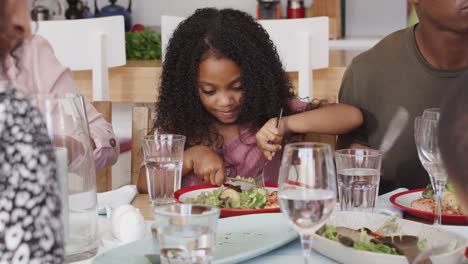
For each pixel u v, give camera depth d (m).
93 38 3.20
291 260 1.20
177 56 1.95
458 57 1.92
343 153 1.49
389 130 2.01
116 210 1.35
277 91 1.96
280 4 4.74
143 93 3.40
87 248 1.25
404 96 1.99
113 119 3.56
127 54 3.83
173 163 1.55
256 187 1.56
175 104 1.97
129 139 3.35
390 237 1.17
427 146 1.38
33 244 0.80
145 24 4.97
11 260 0.80
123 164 3.27
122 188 1.74
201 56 1.87
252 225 1.35
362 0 4.97
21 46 0.92
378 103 2.03
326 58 3.24
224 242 1.26
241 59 1.87
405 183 2.01
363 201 1.45
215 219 1.03
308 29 3.15
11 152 0.80
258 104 1.92
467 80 0.69
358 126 1.99
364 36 4.95
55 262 0.82
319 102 2.05
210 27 1.90
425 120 1.39
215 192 1.53
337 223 1.30
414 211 1.47
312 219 0.99
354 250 1.12
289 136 1.95
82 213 1.24
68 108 1.22
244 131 1.97
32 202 0.81
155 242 1.15
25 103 0.83
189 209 1.05
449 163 0.68
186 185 1.85
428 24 1.90
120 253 1.17
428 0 1.86
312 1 4.79
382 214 1.43
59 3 4.40
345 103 2.10
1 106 0.81
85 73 3.41
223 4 4.91
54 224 0.83
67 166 1.21
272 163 1.98
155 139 1.54
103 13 4.57
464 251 1.12
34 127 0.83
